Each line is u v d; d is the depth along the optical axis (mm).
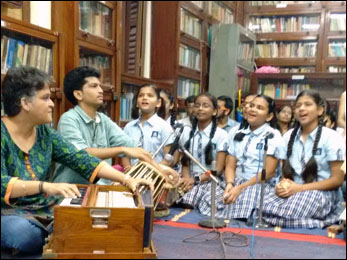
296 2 5383
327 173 2158
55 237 1288
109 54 3039
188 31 4559
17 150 1529
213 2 5109
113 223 1308
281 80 5289
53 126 2479
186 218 2135
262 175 1942
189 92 4734
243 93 5152
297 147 2242
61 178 1967
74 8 2629
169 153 2010
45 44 2496
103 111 3045
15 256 1475
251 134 2475
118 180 1699
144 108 2678
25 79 1498
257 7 5531
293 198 2051
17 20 2188
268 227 1974
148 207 1338
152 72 4328
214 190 1919
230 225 2002
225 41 4766
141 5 4145
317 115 2186
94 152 1944
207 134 2635
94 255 1280
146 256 1305
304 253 1544
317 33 5250
